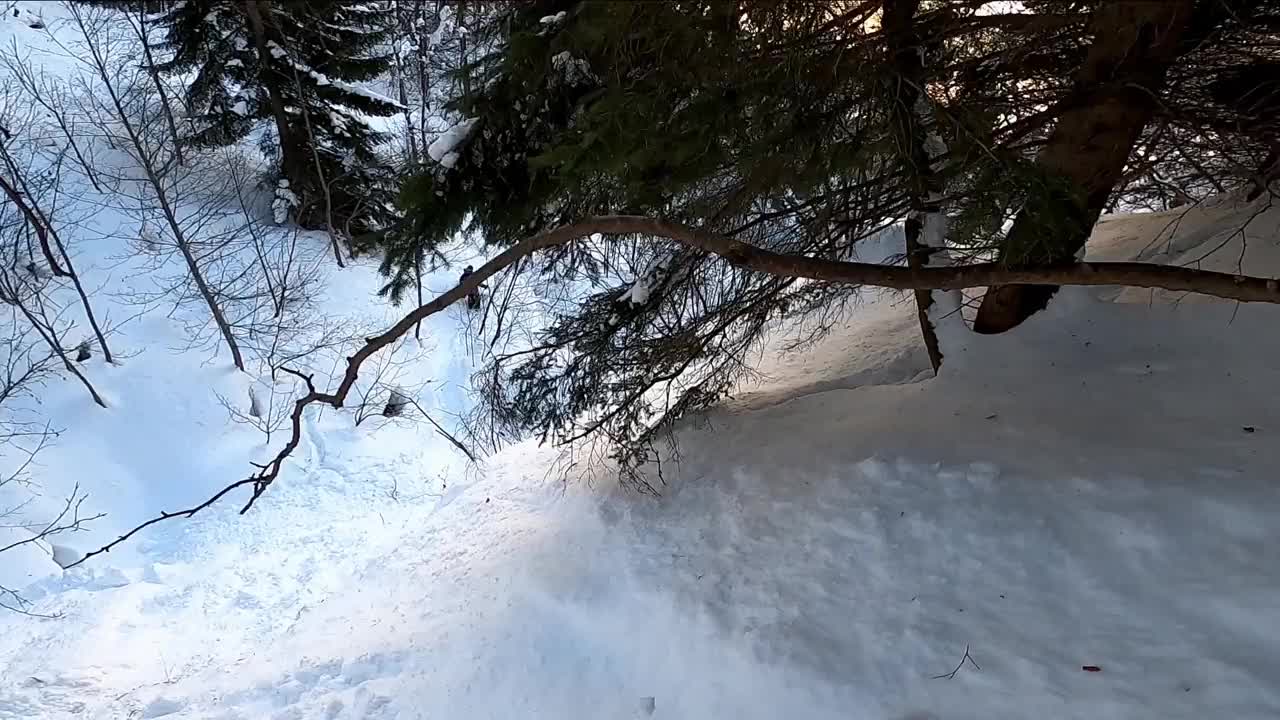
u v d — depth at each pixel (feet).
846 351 25.40
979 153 12.50
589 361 20.18
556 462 25.64
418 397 45.19
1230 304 14.85
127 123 42.01
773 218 17.49
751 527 14.74
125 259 47.24
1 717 20.17
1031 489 11.93
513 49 12.67
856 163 13.39
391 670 16.56
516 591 17.11
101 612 27.78
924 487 13.16
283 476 38.63
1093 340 15.84
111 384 39.88
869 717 9.69
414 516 34.76
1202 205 20.56
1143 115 13.51
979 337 17.13
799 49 12.87
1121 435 12.57
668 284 19.21
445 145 14.62
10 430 35.78
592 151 12.10
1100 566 10.29
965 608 10.61
